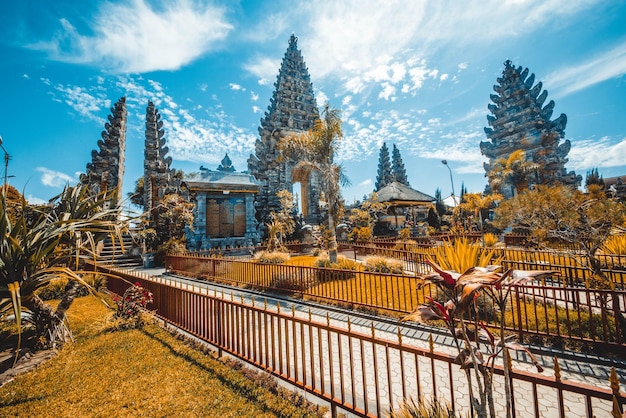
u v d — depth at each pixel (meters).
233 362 4.65
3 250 4.48
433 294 7.64
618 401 1.72
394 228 34.03
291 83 35.94
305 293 8.70
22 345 5.14
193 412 3.40
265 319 4.12
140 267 18.42
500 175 29.67
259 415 3.32
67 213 5.82
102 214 5.80
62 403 3.64
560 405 1.96
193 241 22.67
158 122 30.28
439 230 36.34
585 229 6.91
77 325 6.67
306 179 35.97
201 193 23.61
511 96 35.84
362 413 2.95
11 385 4.07
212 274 12.66
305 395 3.76
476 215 34.44
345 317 6.99
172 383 4.05
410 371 4.39
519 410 3.44
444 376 4.21
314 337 6.00
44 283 5.01
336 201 15.70
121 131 28.56
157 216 25.09
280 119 34.22
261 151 34.69
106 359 4.84
